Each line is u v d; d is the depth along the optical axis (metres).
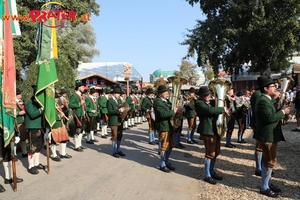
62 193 5.29
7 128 5.30
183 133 12.62
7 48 5.38
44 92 6.24
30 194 5.25
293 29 17.22
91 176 6.28
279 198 4.81
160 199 4.94
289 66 23.80
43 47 6.29
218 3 20.02
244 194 5.01
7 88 5.32
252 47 19.36
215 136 5.63
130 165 7.18
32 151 6.54
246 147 9.03
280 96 5.38
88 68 33.66
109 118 8.12
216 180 5.84
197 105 5.70
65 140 7.91
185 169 6.75
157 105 6.42
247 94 11.48
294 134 11.04
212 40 19.05
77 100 8.99
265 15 17.80
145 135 12.33
